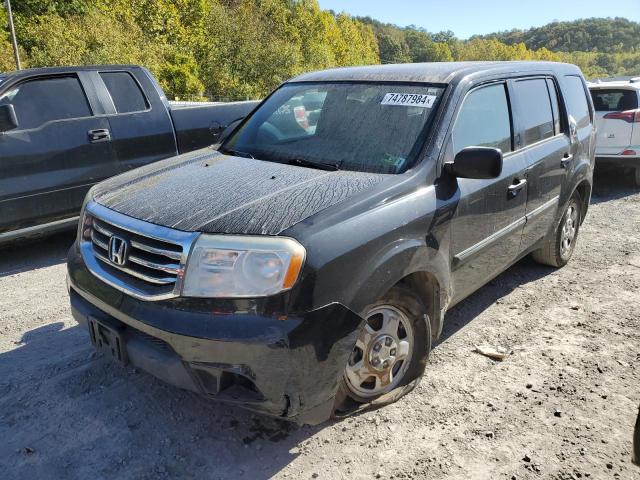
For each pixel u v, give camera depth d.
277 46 52.78
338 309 2.48
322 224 2.53
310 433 2.87
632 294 4.71
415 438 2.85
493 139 3.71
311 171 3.15
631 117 8.45
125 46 32.41
